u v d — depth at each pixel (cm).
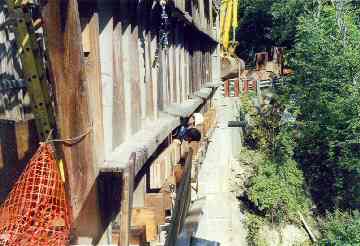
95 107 469
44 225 373
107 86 533
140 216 583
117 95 557
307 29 2397
